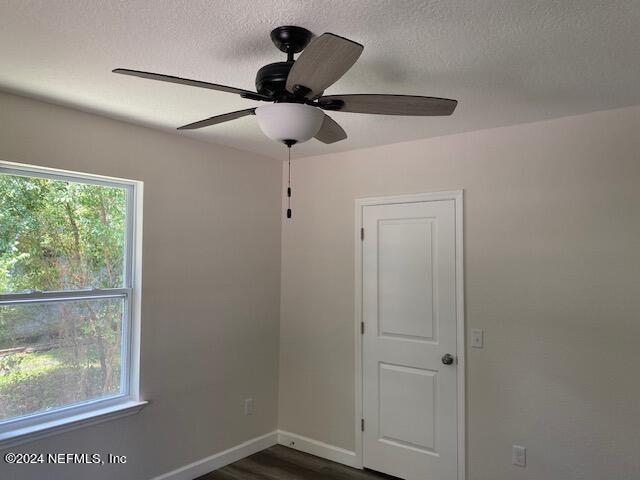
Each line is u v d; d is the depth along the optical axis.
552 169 2.77
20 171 2.53
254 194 3.75
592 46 1.80
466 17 1.58
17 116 2.42
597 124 2.63
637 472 2.48
